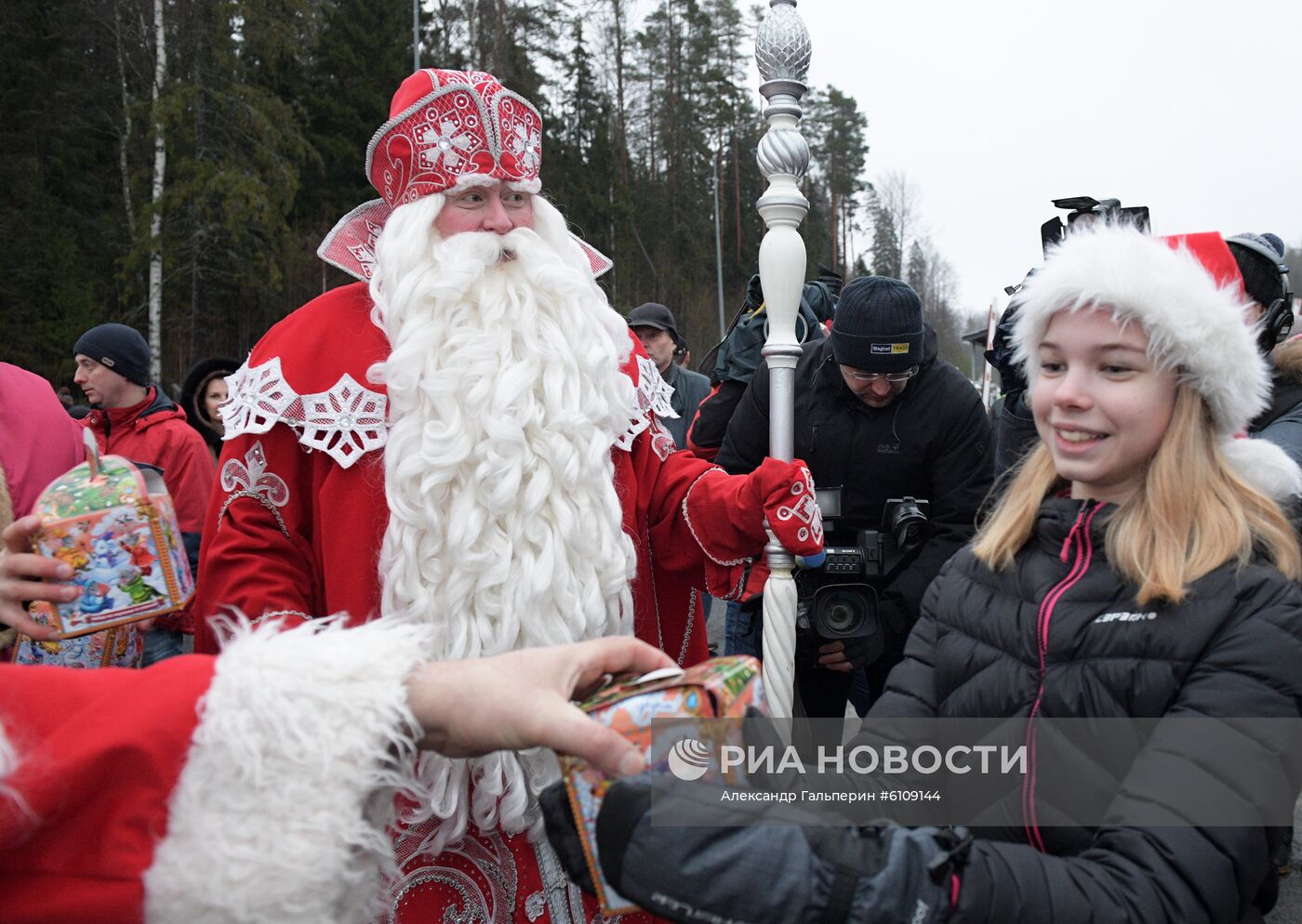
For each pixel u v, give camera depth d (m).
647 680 1.14
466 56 27.41
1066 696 1.22
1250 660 1.12
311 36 31.02
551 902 1.77
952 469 2.84
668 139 36.66
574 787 1.04
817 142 43.03
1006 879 1.01
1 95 25.03
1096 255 1.25
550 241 2.05
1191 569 1.19
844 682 3.04
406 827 1.72
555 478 1.82
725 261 38.16
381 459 1.86
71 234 24.59
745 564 2.04
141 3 24.61
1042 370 1.35
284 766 0.96
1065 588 1.28
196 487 3.76
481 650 1.75
